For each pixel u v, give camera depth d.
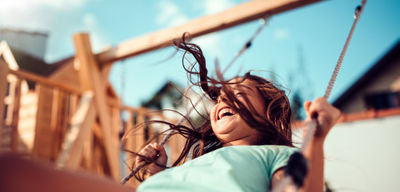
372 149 4.52
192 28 3.54
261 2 3.27
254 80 1.37
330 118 0.88
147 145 1.38
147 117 4.49
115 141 4.02
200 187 0.89
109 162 3.76
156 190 0.88
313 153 0.85
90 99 3.83
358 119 4.70
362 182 4.36
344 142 4.66
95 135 3.90
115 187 0.67
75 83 7.31
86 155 3.91
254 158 1.03
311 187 0.83
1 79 2.73
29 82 6.04
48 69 7.74
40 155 5.58
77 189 0.60
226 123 1.25
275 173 0.97
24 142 5.81
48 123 5.96
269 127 1.22
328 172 4.52
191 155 1.53
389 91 10.82
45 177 0.57
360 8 1.29
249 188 0.92
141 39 3.81
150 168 1.31
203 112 1.59
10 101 5.64
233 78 1.35
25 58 7.63
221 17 3.42
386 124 4.56
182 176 0.98
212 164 1.02
